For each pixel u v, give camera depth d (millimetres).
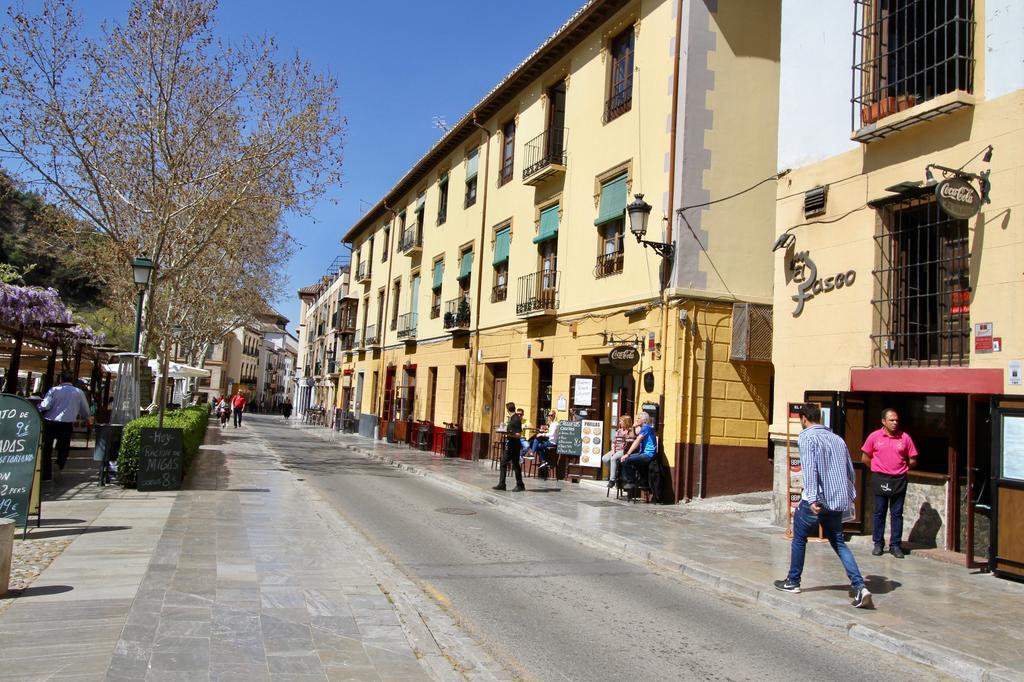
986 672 4797
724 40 14133
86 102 15867
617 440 13875
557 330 17547
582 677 4617
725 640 5574
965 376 8094
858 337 9547
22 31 14734
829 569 7840
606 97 16328
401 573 7234
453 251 25391
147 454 11281
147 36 16312
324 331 57812
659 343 13531
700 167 13672
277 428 43344
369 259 38938
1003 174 7938
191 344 37875
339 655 4562
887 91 9594
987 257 8023
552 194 18406
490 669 4684
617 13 16125
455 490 14938
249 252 28734
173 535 7840
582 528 10219
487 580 7152
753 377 13719
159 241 17188
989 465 8258
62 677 3791
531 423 18484
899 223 9422
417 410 28219
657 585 7355
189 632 4719
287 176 18188
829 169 10180
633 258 14672
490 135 22797
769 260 14047
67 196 16359
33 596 5316
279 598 5734
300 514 10102
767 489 13680
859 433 9648
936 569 7895
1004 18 8047
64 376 16844
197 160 17781
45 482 11602
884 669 5074
